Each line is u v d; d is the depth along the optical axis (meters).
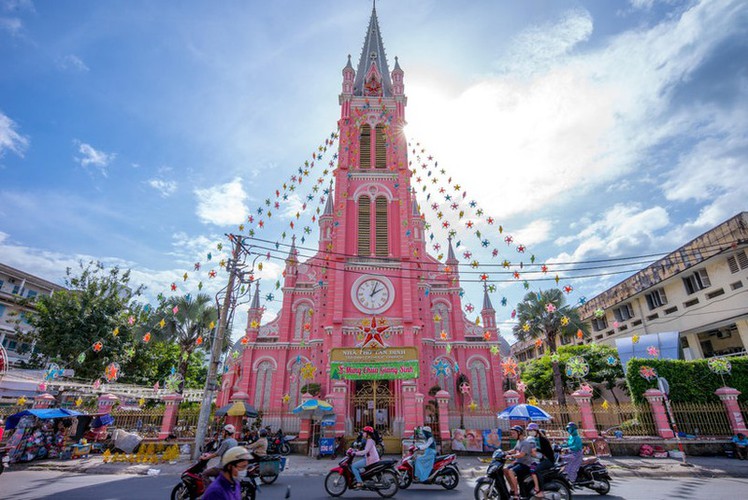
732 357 21.50
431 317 31.30
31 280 39.91
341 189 29.89
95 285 31.03
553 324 31.58
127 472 15.59
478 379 29.78
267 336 31.41
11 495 11.35
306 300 32.34
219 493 4.49
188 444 19.47
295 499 11.19
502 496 9.36
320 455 20.39
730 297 26.44
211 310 33.19
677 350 26.00
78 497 11.02
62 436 19.75
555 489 9.70
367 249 28.53
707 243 27.89
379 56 39.00
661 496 11.16
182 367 32.12
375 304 26.67
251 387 29.53
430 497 11.28
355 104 33.50
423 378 25.94
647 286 33.62
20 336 31.77
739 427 18.59
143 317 31.58
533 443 9.58
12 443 17.77
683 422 19.88
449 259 33.84
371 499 11.23
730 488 12.13
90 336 29.14
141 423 24.67
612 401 33.72
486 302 32.50
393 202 29.95
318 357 26.62
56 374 24.89
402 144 31.69
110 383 29.81
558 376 27.36
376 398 24.20
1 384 24.14
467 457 19.89
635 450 18.55
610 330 39.59
